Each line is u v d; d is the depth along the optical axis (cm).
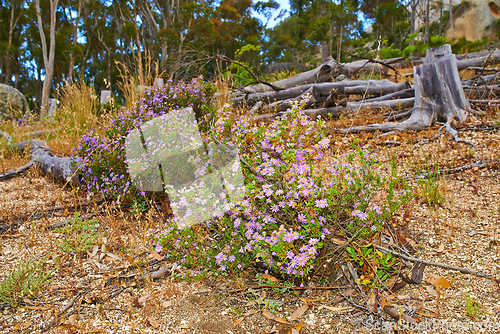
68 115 565
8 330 193
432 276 216
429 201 291
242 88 637
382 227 248
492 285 206
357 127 487
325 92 586
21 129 634
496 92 557
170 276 241
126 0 3017
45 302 216
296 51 3669
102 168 338
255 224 204
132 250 259
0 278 237
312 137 254
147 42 3045
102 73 3238
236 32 3275
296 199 216
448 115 482
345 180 222
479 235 256
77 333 190
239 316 201
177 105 388
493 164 357
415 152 414
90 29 3128
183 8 2884
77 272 247
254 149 240
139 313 205
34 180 431
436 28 3016
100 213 327
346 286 212
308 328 189
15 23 2744
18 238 296
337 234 222
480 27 2588
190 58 605
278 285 214
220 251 223
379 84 593
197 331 190
